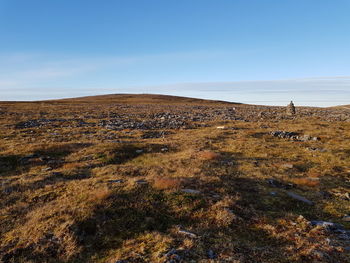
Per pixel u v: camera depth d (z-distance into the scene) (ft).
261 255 23.67
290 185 45.44
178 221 30.45
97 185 39.65
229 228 28.94
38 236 25.99
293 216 32.91
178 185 39.11
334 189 44.42
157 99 435.12
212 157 61.57
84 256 24.09
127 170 50.34
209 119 149.28
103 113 174.19
